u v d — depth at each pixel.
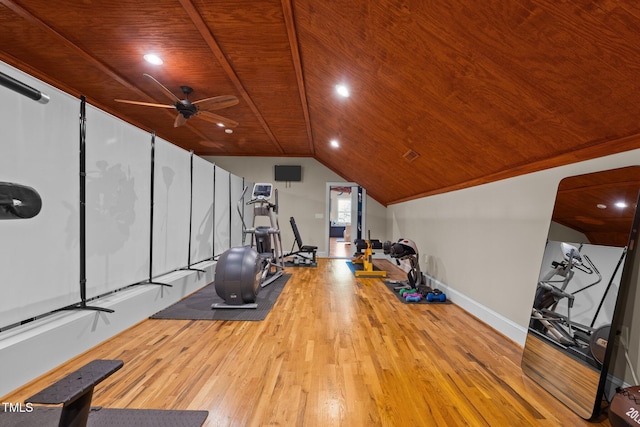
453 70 1.91
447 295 3.94
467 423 1.54
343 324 2.93
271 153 7.54
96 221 2.42
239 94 3.90
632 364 1.55
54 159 2.04
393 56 2.12
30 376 1.83
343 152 5.67
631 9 1.05
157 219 3.32
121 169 2.72
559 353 1.85
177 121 3.98
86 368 0.99
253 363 2.12
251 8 2.28
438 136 2.85
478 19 1.48
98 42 2.80
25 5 2.30
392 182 5.50
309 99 3.95
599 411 1.54
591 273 1.77
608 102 1.47
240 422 1.51
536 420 1.57
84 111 2.29
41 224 1.95
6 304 1.75
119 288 2.70
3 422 1.45
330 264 6.65
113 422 1.48
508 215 2.71
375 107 3.06
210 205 4.87
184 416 1.54
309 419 1.55
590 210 1.83
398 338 2.60
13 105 1.78
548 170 2.26
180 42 2.77
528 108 1.83
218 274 3.35
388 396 1.76
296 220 7.66
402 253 4.29
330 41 2.38
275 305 3.53
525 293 2.46
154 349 2.32
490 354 2.32
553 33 1.31
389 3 1.69
